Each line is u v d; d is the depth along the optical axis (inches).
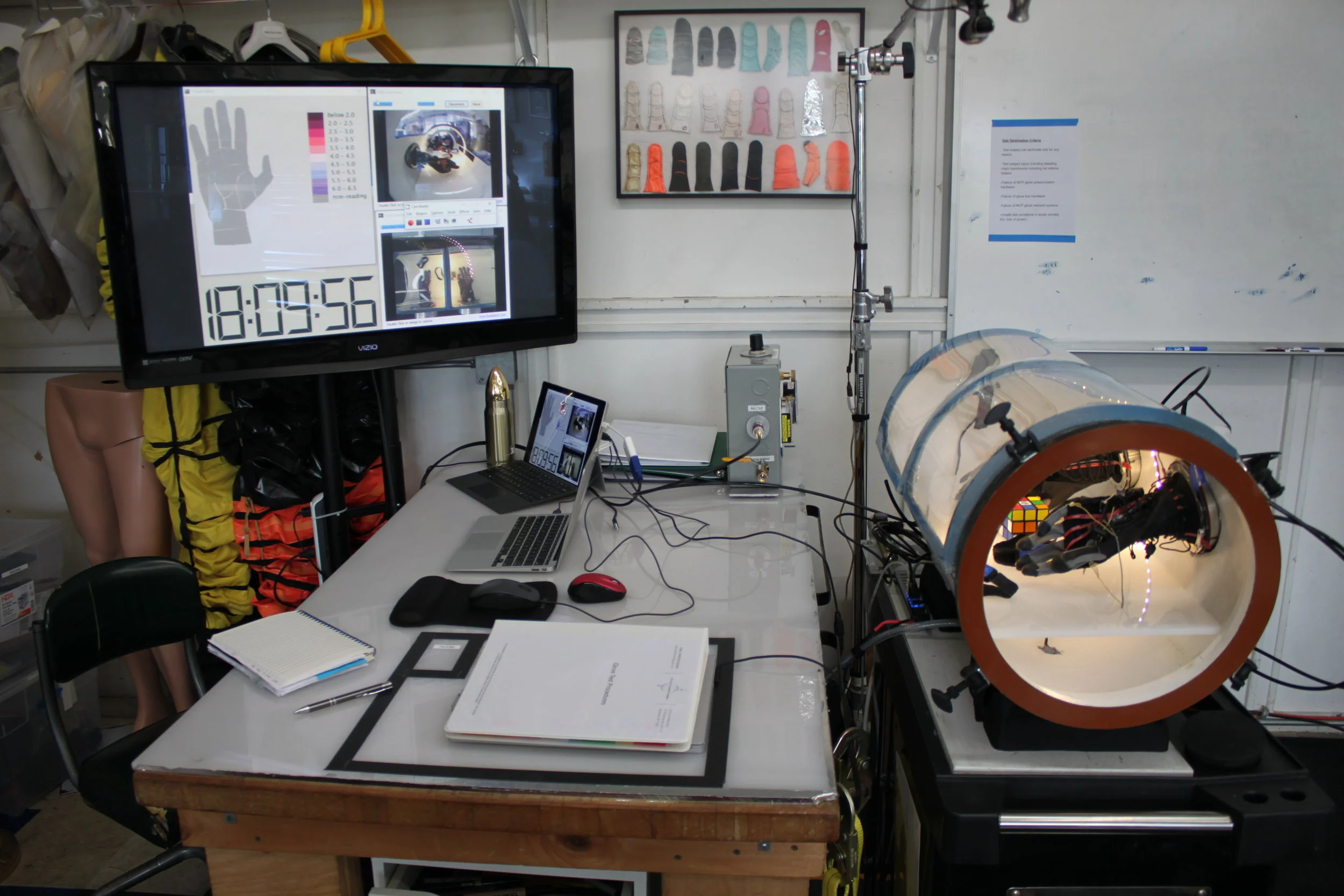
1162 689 44.5
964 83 81.9
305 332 73.7
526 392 92.8
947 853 44.9
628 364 91.7
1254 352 84.3
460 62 87.3
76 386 84.4
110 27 76.7
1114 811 44.8
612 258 89.8
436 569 63.0
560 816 40.4
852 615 94.7
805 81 84.1
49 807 89.6
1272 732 94.3
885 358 89.3
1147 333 85.4
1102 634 45.4
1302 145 80.7
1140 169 82.4
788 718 45.1
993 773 46.7
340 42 73.9
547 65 86.0
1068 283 85.0
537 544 65.4
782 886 43.4
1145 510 49.0
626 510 73.1
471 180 76.7
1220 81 80.3
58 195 79.8
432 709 46.6
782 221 87.7
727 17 83.4
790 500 74.9
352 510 84.7
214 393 81.7
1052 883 46.7
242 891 45.9
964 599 42.8
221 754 43.3
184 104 66.8
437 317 78.0
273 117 69.4
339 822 43.4
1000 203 84.0
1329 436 87.8
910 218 86.7
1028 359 57.5
